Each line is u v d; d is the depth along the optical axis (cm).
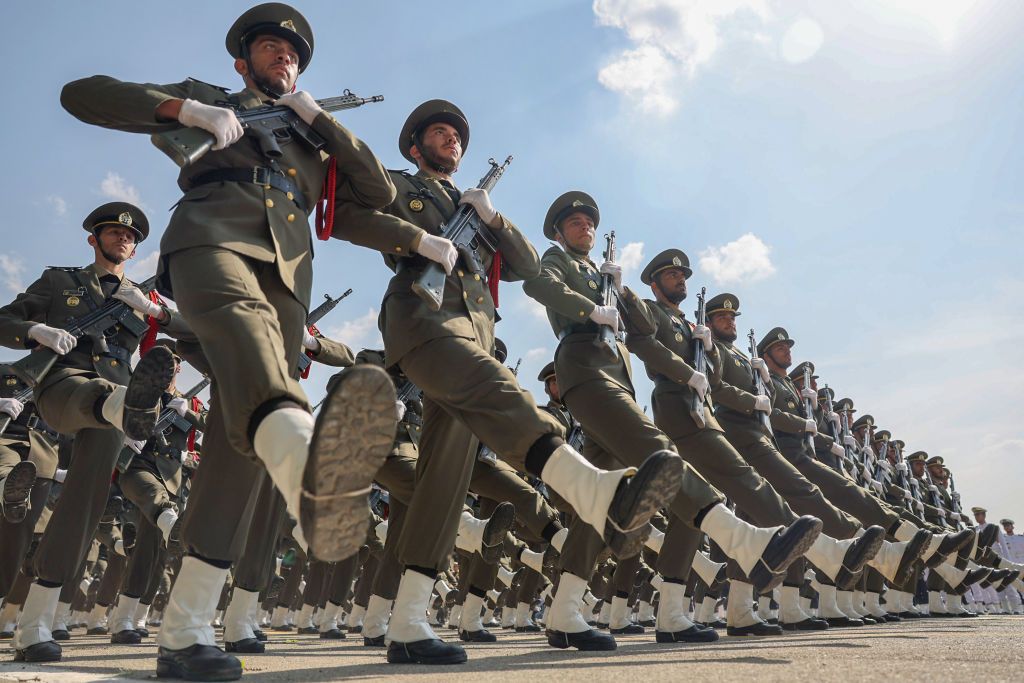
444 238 373
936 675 229
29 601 396
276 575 1053
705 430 570
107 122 282
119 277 500
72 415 416
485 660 354
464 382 340
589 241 588
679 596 525
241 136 279
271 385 229
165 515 654
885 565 630
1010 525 1939
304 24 356
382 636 555
